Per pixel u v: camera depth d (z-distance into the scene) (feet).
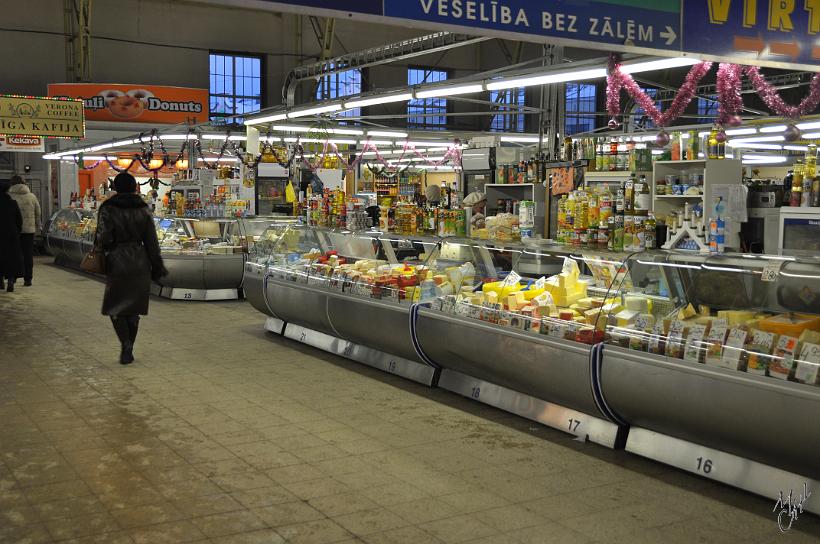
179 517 11.82
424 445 15.39
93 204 55.83
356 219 26.66
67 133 52.16
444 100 84.07
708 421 13.00
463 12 12.07
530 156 35.09
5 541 10.93
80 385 20.06
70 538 11.04
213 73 75.97
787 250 22.25
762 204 25.11
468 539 11.14
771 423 11.96
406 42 36.09
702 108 65.41
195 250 36.45
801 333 12.29
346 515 11.95
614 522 11.76
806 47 15.16
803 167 22.54
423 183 53.98
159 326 28.94
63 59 69.36
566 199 24.63
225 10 75.05
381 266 22.81
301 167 46.65
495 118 83.56
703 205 24.25
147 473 13.71
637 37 13.44
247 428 16.43
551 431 16.34
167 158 55.01
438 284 19.90
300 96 77.87
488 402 18.22
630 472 13.93
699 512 12.15
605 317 15.10
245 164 42.78
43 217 74.43
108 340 26.20
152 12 72.13
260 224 37.78
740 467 13.07
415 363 20.70
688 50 13.96
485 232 25.14
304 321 25.07
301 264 25.82
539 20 12.62
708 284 14.34
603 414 15.20
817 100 20.04
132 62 71.72
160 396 19.02
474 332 17.71
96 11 70.03
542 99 33.83
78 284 42.37
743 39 14.46
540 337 16.12
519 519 11.85
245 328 28.60
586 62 25.03
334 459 14.52
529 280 18.26
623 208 20.84
